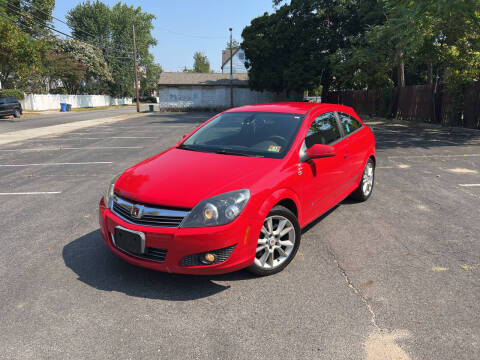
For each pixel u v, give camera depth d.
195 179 3.14
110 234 3.29
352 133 4.99
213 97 38.69
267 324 2.64
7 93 38.84
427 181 6.79
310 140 3.88
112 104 68.50
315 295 3.01
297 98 39.09
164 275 3.36
